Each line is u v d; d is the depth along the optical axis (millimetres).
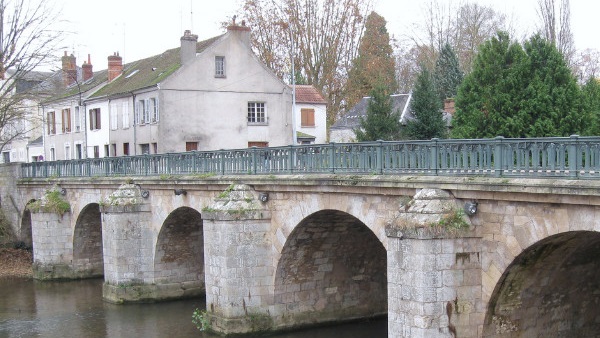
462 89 30625
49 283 35844
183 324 25531
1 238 42781
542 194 13906
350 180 18469
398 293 16375
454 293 15836
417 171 16812
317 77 51125
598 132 27234
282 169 21672
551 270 16141
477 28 56750
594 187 12688
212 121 40156
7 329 25703
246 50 41156
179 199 27312
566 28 36781
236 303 22828
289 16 50188
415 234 15742
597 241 15430
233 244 22750
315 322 24250
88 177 34312
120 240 29344
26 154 63219
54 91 52781
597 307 18391
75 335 24516
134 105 41750
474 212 15711
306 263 23562
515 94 28656
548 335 17406
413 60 62656
